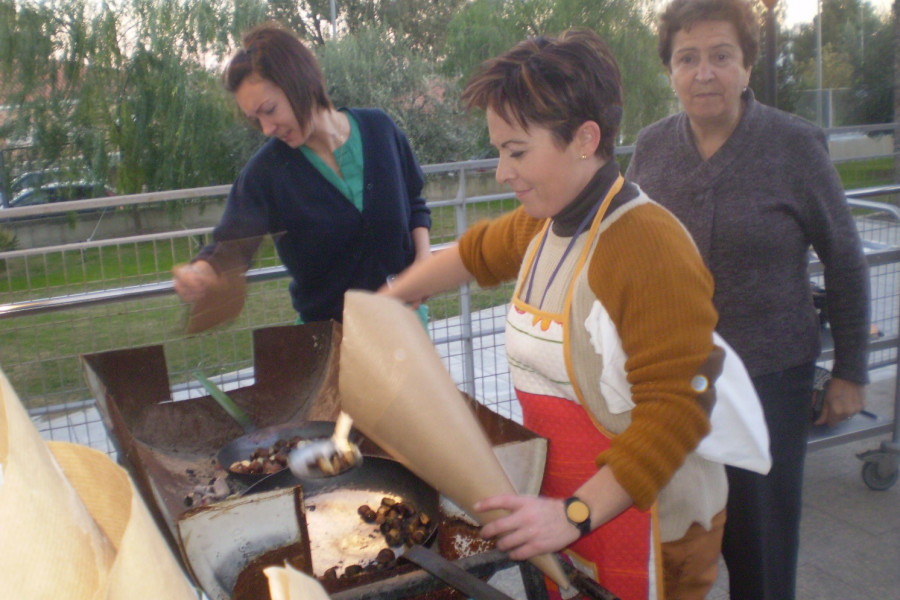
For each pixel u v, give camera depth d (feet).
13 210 8.02
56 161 53.06
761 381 5.85
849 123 79.51
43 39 50.98
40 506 1.40
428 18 89.56
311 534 4.52
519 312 4.53
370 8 89.71
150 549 1.54
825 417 6.45
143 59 51.93
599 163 4.04
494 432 4.34
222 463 5.62
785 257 5.86
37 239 15.72
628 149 10.87
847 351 6.15
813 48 83.41
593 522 3.37
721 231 5.83
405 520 4.54
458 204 10.61
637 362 3.69
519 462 3.91
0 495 1.36
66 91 52.75
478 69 3.96
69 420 9.11
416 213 8.05
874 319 12.07
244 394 6.47
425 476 3.19
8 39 50.42
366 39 59.67
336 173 7.13
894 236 11.73
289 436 5.90
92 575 1.47
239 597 3.33
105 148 52.85
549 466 4.52
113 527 1.84
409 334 3.23
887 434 11.70
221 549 3.27
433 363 3.19
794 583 6.33
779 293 5.86
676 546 4.65
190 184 53.11
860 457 10.29
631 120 63.98
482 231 5.48
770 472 6.03
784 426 5.99
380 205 7.25
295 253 7.31
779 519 6.13
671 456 3.52
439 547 4.30
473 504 3.12
